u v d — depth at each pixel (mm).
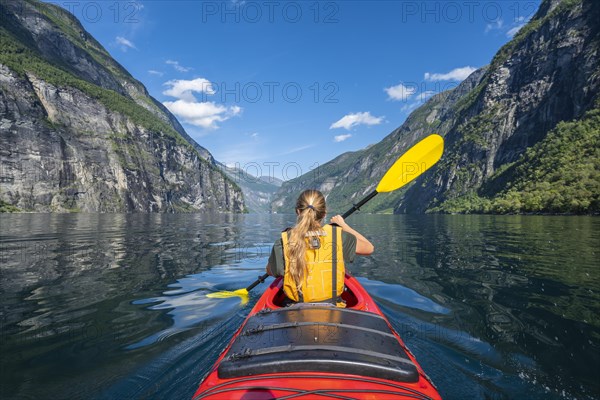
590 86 94812
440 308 4723
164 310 4641
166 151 152625
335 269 2580
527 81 124125
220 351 3320
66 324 4078
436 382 2734
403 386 1729
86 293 5477
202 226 25375
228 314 4473
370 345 1965
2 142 91250
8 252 9625
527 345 3441
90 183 110812
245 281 6406
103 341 3564
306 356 1817
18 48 123125
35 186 96125
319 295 2568
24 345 3465
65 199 101875
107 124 129375
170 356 3205
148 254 9617
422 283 6207
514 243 11820
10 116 94062
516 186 86875
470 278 6473
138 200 124812
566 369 2951
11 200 90688
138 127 140875
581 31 106438
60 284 6035
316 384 1697
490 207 81312
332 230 2629
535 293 5316
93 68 184750
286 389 1670
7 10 150000
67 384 2705
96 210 108875
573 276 6387
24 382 2734
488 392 2605
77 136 114312
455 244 12047
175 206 145000
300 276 2545
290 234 2609
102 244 11703
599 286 5652
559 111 104688
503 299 5043
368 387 1689
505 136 123812
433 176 155375
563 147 83625
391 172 4414
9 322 4148
